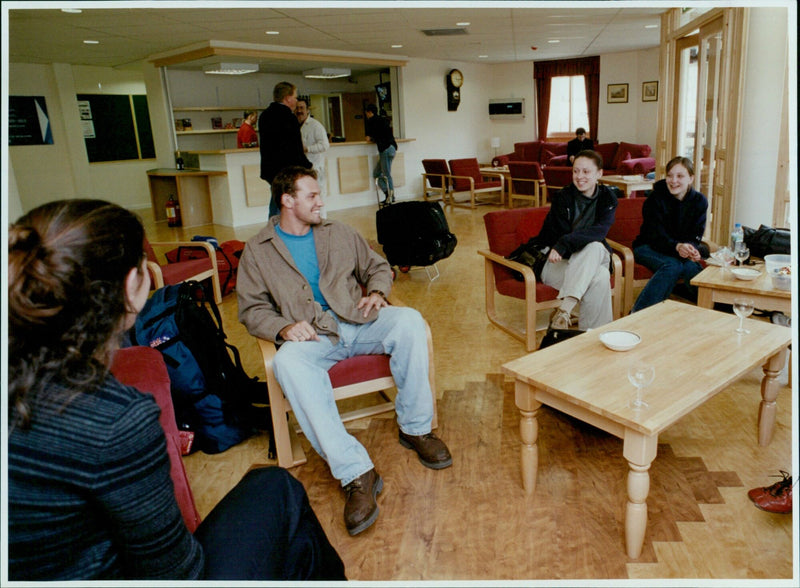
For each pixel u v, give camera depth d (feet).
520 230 11.82
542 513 6.22
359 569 5.50
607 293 10.07
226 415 7.77
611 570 5.35
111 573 2.80
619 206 12.85
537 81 38.19
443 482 6.84
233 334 12.21
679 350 6.69
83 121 30.66
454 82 36.04
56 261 2.53
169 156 29.25
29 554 2.55
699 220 11.07
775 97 12.69
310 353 7.14
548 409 8.54
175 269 12.75
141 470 2.68
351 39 25.46
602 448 7.45
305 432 6.70
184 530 2.98
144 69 29.01
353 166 31.27
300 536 4.01
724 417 8.00
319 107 40.42
